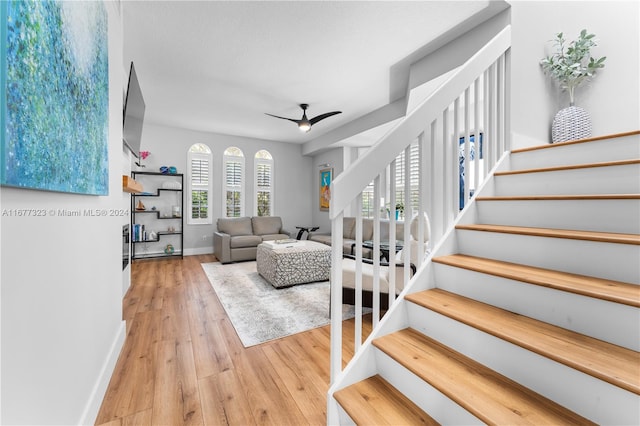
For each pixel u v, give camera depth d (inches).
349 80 138.5
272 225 253.9
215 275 167.6
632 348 36.6
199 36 101.7
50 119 33.5
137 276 164.6
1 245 27.9
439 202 96.6
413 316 57.7
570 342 38.9
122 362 75.5
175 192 230.1
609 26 93.8
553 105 95.6
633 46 90.2
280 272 140.1
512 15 85.8
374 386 50.7
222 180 250.2
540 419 34.1
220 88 147.6
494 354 43.6
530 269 52.3
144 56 115.2
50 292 38.1
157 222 224.1
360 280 53.7
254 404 60.3
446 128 65.7
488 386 40.2
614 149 62.3
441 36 102.0
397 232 187.0
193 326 97.9
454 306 52.5
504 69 82.7
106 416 56.3
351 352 80.7
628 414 30.9
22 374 31.5
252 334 92.0
